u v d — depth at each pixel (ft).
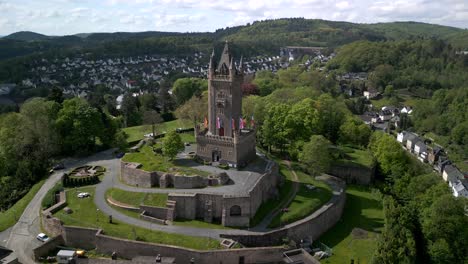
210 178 329.11
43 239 288.92
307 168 425.69
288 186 384.27
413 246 281.54
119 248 269.64
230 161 363.56
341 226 353.92
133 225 291.58
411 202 363.35
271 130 471.21
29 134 437.17
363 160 478.18
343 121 572.51
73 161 441.27
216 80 369.91
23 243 288.10
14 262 257.34
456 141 638.53
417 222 322.34
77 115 460.14
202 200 306.96
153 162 368.48
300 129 476.54
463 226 301.63
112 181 371.15
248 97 597.11
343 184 408.46
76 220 294.25
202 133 383.24
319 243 319.06
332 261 292.81
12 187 386.93
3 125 449.48
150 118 567.18
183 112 573.74
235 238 284.41
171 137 367.86
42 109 451.12
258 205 325.21
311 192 371.35
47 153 435.53
